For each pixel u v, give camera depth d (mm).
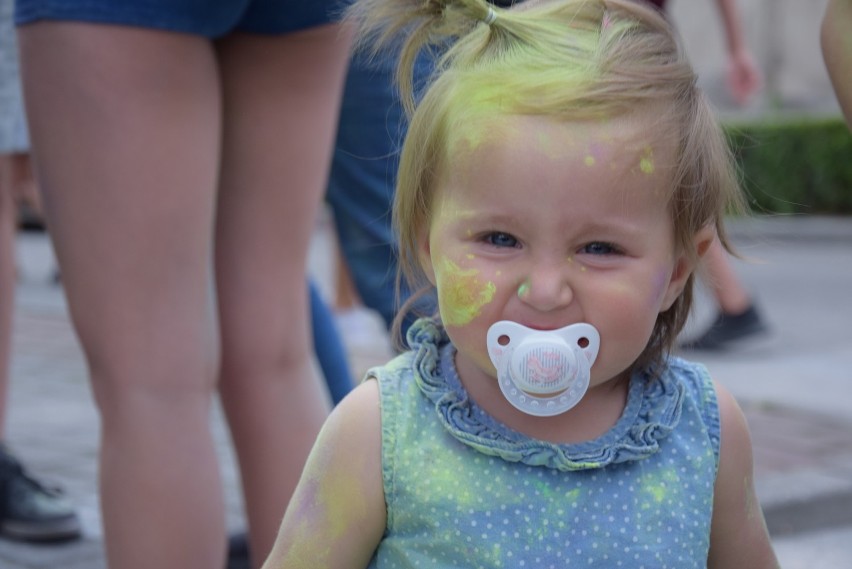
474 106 1674
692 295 1870
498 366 1661
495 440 1741
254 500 2811
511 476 1733
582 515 1729
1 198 3834
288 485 2783
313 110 2771
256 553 2824
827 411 5312
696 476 1791
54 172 2385
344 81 3189
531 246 1651
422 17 1815
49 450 4629
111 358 2395
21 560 3432
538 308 1645
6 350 3793
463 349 1716
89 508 3908
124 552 2398
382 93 3195
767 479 4203
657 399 1822
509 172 1633
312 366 2902
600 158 1622
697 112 1746
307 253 2861
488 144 1646
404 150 1802
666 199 1688
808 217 15930
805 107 21734
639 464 1777
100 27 2301
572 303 1657
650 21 1801
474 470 1739
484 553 1710
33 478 3662
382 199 3287
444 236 1715
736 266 11344
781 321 8219
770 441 4758
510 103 1645
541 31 1756
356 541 1788
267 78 2703
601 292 1649
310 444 2812
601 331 1662
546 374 1613
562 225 1633
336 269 7434
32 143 2426
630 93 1648
